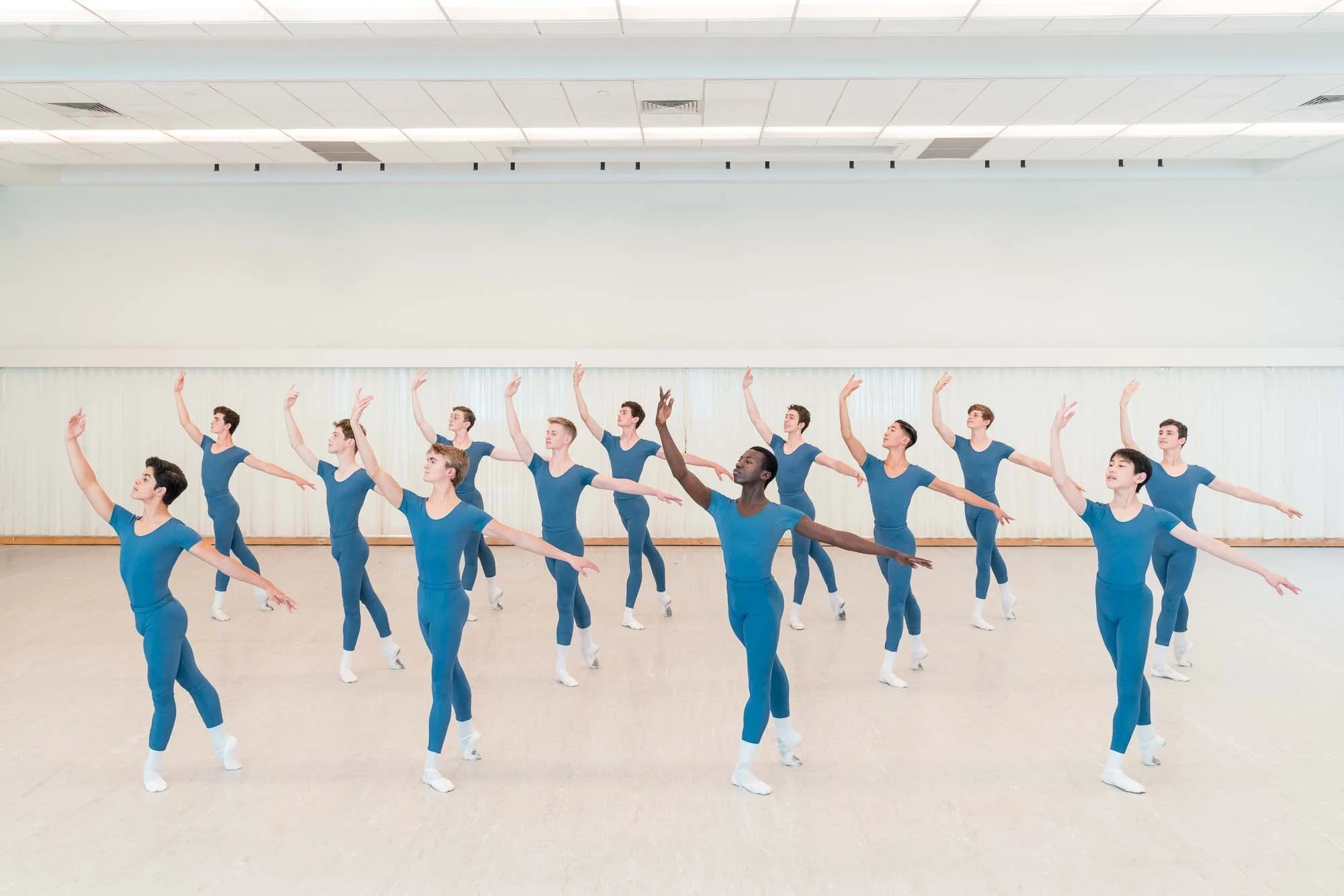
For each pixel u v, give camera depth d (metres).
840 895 3.89
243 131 9.48
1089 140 10.08
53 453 11.96
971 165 11.82
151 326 12.16
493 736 5.63
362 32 7.11
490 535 11.88
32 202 12.11
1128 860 4.17
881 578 10.12
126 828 4.48
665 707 6.12
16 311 12.19
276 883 3.98
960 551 11.59
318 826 4.50
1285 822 4.52
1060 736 5.63
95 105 8.45
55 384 11.91
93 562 10.95
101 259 12.14
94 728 5.79
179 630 4.88
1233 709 6.10
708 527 11.94
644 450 7.91
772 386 11.84
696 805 4.71
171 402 11.86
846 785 4.96
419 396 11.86
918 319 12.12
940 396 11.85
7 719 5.95
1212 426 11.76
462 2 6.59
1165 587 6.70
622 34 7.16
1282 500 11.79
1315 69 7.67
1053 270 12.06
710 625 8.17
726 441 11.86
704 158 11.12
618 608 8.76
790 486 7.96
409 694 6.39
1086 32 7.17
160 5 6.62
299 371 11.86
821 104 8.59
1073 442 11.82
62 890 3.93
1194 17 6.88
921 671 6.87
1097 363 11.69
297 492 11.91
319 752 5.40
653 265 12.11
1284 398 11.77
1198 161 11.77
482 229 12.11
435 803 4.74
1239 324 12.07
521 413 11.87
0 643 7.63
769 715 5.50
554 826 4.50
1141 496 11.80
